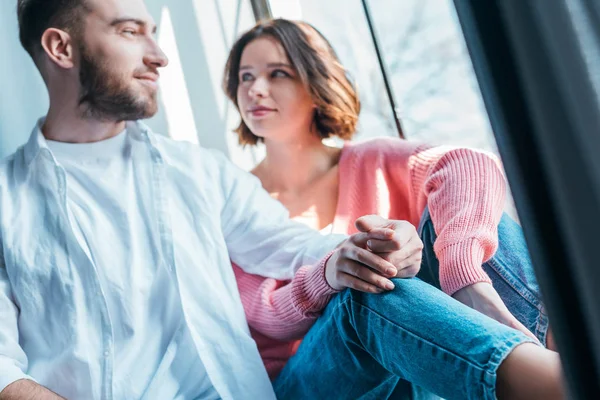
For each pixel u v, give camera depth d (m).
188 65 1.78
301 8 1.88
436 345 0.80
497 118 0.44
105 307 1.08
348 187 1.42
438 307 0.84
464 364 0.76
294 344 1.28
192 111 1.77
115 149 1.26
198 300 1.15
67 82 1.24
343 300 0.96
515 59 0.43
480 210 1.05
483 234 1.02
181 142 1.34
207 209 1.25
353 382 0.98
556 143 0.41
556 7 0.42
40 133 1.21
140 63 1.25
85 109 1.22
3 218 1.13
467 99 1.66
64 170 1.16
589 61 0.41
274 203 1.35
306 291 1.08
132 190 1.22
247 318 1.26
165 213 1.19
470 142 1.65
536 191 0.43
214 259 1.21
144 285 1.14
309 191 1.50
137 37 1.26
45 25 1.24
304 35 1.50
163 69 1.76
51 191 1.15
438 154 1.28
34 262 1.10
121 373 1.07
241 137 1.66
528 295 1.05
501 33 0.44
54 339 1.07
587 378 0.42
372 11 1.78
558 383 0.67
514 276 1.06
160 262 1.16
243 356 1.13
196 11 1.80
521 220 0.44
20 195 1.16
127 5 1.24
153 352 1.11
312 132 1.55
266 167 1.57
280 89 1.47
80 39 1.22
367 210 1.40
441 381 0.79
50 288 1.09
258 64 1.48
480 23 0.45
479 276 0.99
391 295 0.90
